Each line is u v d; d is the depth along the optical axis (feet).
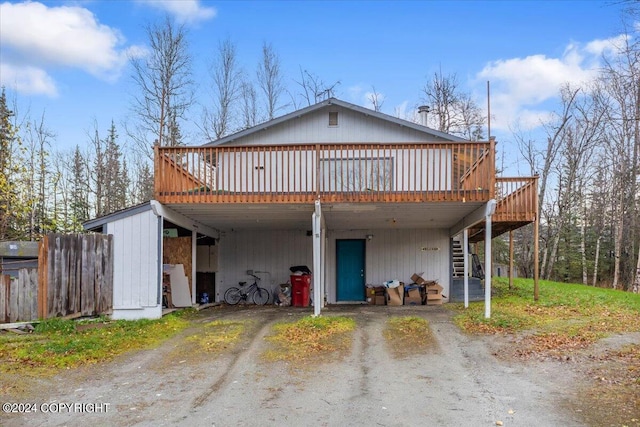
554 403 17.16
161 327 31.27
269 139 47.52
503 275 81.97
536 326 30.35
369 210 37.55
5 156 49.83
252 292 51.31
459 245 54.19
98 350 24.61
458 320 33.30
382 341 27.45
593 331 28.71
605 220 94.43
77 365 22.26
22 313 27.96
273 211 37.81
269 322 33.50
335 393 18.54
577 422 15.31
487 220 33.50
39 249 28.55
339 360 23.48
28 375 20.34
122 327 30.81
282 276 51.49
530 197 41.75
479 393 18.47
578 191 96.84
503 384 19.57
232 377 20.71
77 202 92.43
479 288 49.70
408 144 33.58
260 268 51.70
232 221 44.37
